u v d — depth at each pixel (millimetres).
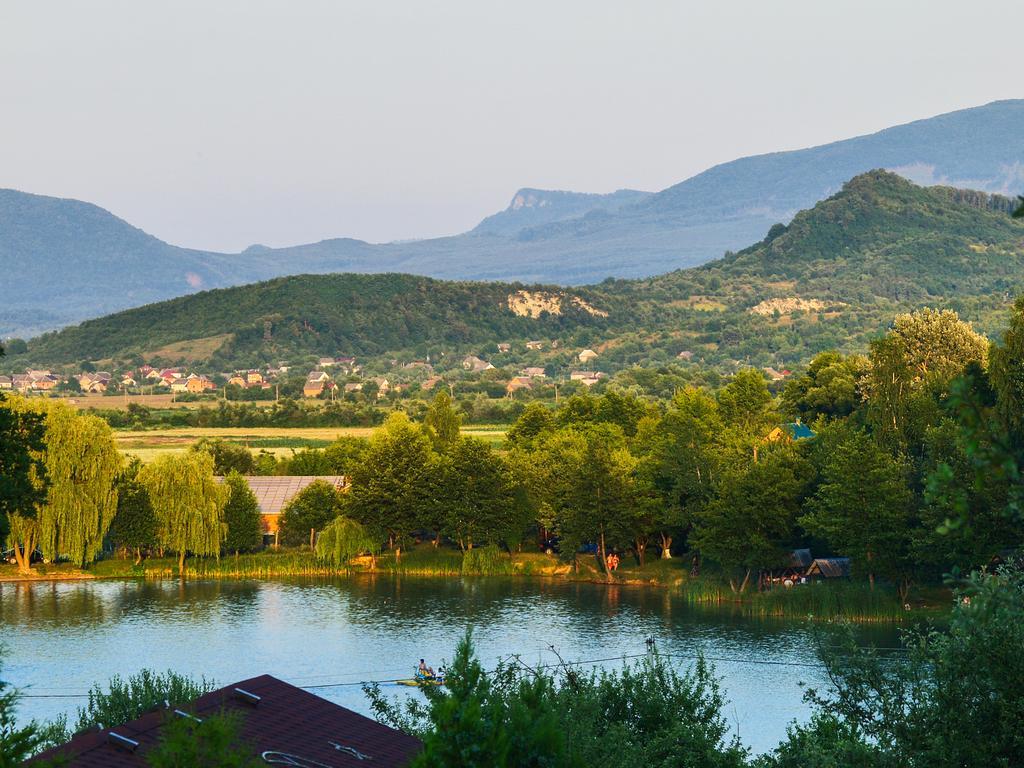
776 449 158125
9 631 127000
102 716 59688
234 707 45688
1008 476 21422
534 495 172750
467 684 31250
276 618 134500
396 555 176875
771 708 90625
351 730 47062
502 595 150125
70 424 164000
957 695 38875
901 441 144000
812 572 144875
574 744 38062
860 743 39625
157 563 171500
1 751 33406
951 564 118938
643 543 165875
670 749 45281
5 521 52531
